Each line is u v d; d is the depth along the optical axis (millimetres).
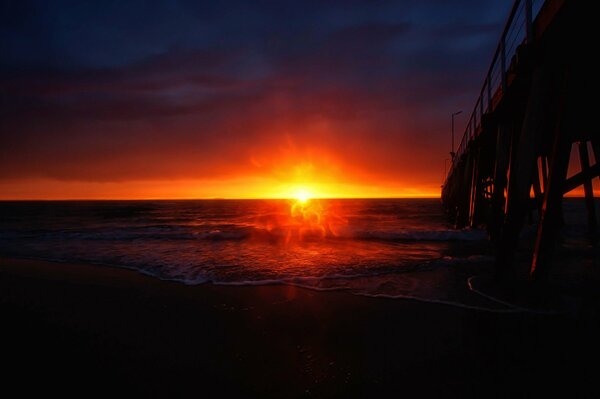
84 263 9039
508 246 5609
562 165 4504
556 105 4547
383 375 3264
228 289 6301
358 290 6086
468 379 3164
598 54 4242
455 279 6746
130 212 45344
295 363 3516
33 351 3852
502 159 7375
